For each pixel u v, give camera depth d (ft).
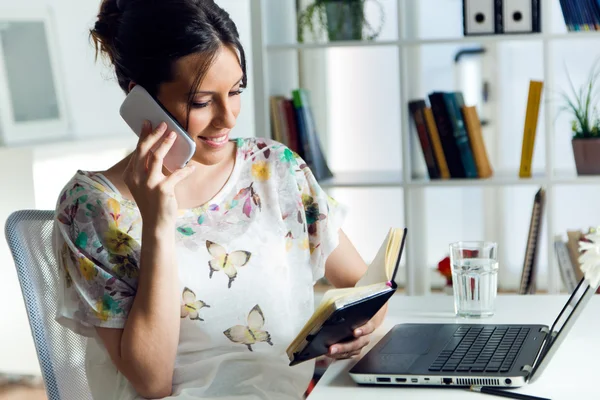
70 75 13.32
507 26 9.59
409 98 12.39
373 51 14.52
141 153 4.60
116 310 4.59
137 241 4.88
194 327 4.93
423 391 3.79
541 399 3.57
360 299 4.10
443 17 13.97
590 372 3.92
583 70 13.28
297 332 5.35
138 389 4.54
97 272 4.64
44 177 11.99
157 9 4.64
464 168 10.00
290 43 10.30
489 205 14.21
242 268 5.10
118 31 4.82
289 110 10.26
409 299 5.72
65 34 13.25
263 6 9.95
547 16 9.45
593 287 3.67
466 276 5.05
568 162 13.46
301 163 5.72
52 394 4.88
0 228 11.33
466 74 13.98
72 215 4.85
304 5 11.11
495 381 3.73
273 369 4.87
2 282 11.26
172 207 4.56
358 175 11.05
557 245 9.78
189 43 4.56
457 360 4.01
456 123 9.95
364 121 14.73
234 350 5.00
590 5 9.42
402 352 4.24
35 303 4.89
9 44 12.26
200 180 5.36
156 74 4.63
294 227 5.50
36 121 12.62
